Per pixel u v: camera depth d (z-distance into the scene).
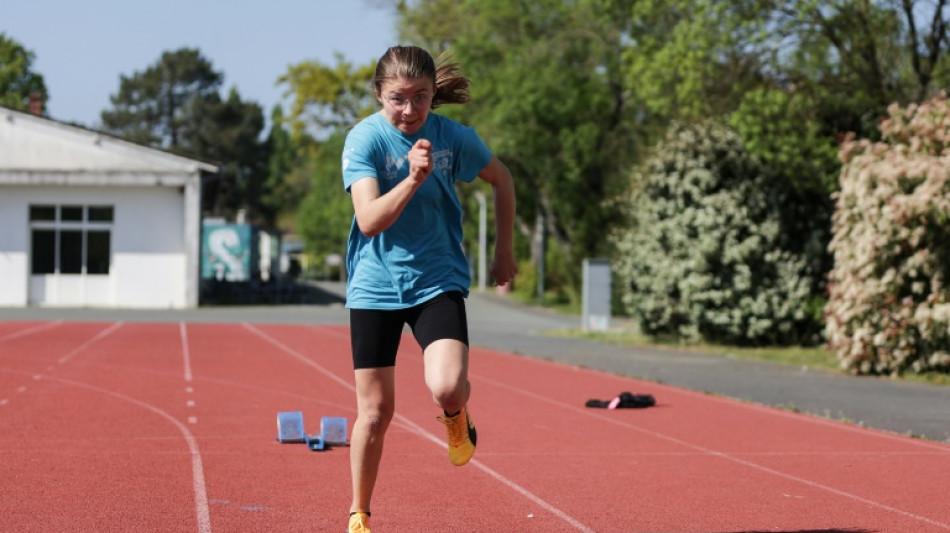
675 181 54.12
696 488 16.47
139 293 82.81
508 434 22.44
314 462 18.28
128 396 28.38
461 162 11.06
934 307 36.94
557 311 99.69
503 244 11.53
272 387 31.31
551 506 14.91
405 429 22.73
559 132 94.81
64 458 18.39
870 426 24.64
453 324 10.50
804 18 49.25
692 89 53.31
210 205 127.75
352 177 10.43
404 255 10.69
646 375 37.41
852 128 52.38
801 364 43.88
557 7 96.31
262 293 98.62
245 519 13.75
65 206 82.38
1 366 36.06
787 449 20.84
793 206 54.34
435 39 105.94
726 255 52.44
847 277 39.38
